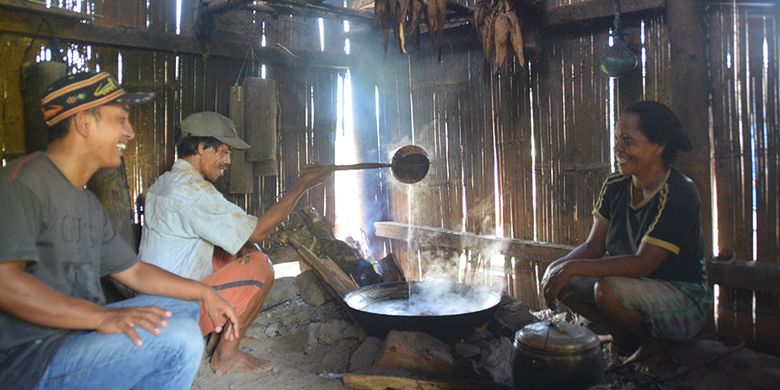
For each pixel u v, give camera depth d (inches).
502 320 148.4
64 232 83.8
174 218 123.4
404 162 148.4
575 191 178.1
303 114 220.8
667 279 122.2
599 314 129.0
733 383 112.6
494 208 201.2
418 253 224.7
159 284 98.2
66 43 166.2
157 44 182.2
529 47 176.1
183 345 84.8
